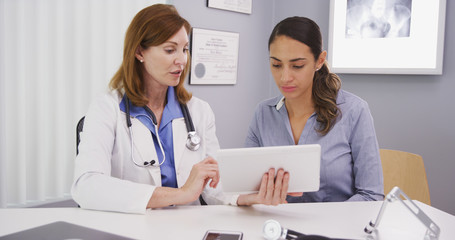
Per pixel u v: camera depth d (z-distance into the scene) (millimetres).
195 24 2428
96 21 2064
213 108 2602
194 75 2451
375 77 2324
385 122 2305
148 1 2285
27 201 1937
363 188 1292
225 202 1178
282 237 839
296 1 2701
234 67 2672
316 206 1088
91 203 1018
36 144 1914
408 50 2164
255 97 2863
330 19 2414
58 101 1957
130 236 844
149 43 1206
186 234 864
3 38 1755
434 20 2066
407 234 890
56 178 1989
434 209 1070
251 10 2729
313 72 1295
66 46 1975
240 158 936
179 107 1372
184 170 1295
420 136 2172
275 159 945
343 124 1354
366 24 2291
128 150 1234
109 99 1270
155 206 1036
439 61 2053
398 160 1650
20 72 1831
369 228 878
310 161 955
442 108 2086
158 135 1286
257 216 995
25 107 1878
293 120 1441
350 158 1361
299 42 1224
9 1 1784
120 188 1024
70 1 1962
